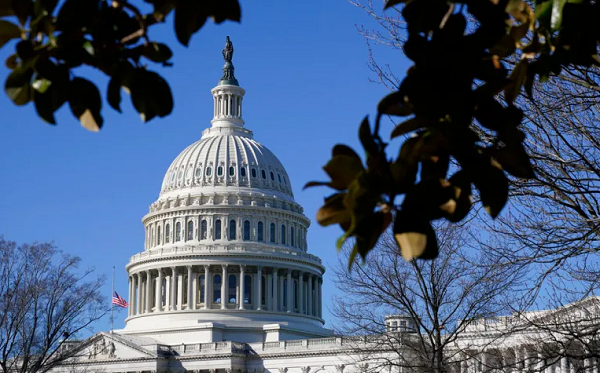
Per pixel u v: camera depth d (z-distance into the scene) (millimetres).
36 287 86000
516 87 6609
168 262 163500
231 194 168000
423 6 5984
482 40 5992
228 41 189000
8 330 85312
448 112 5898
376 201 5664
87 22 5684
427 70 5859
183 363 142875
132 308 170375
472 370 53156
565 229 23484
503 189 5969
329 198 5824
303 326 160500
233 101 183875
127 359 141875
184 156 177250
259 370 140750
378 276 57094
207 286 161375
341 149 5914
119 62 5996
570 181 21375
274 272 164375
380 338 66625
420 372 56688
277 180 175250
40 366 88250
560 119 21625
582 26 6320
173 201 169500
